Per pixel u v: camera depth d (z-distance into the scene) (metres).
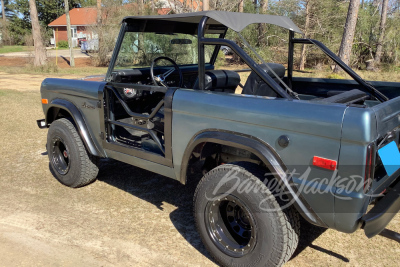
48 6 52.47
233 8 17.59
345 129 2.15
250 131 2.58
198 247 3.16
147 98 4.08
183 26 4.03
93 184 4.48
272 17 3.35
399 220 3.56
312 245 3.16
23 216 3.69
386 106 2.34
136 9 23.14
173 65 4.17
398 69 16.92
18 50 38.25
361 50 18.47
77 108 4.05
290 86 4.07
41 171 4.93
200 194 2.86
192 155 3.04
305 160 2.34
